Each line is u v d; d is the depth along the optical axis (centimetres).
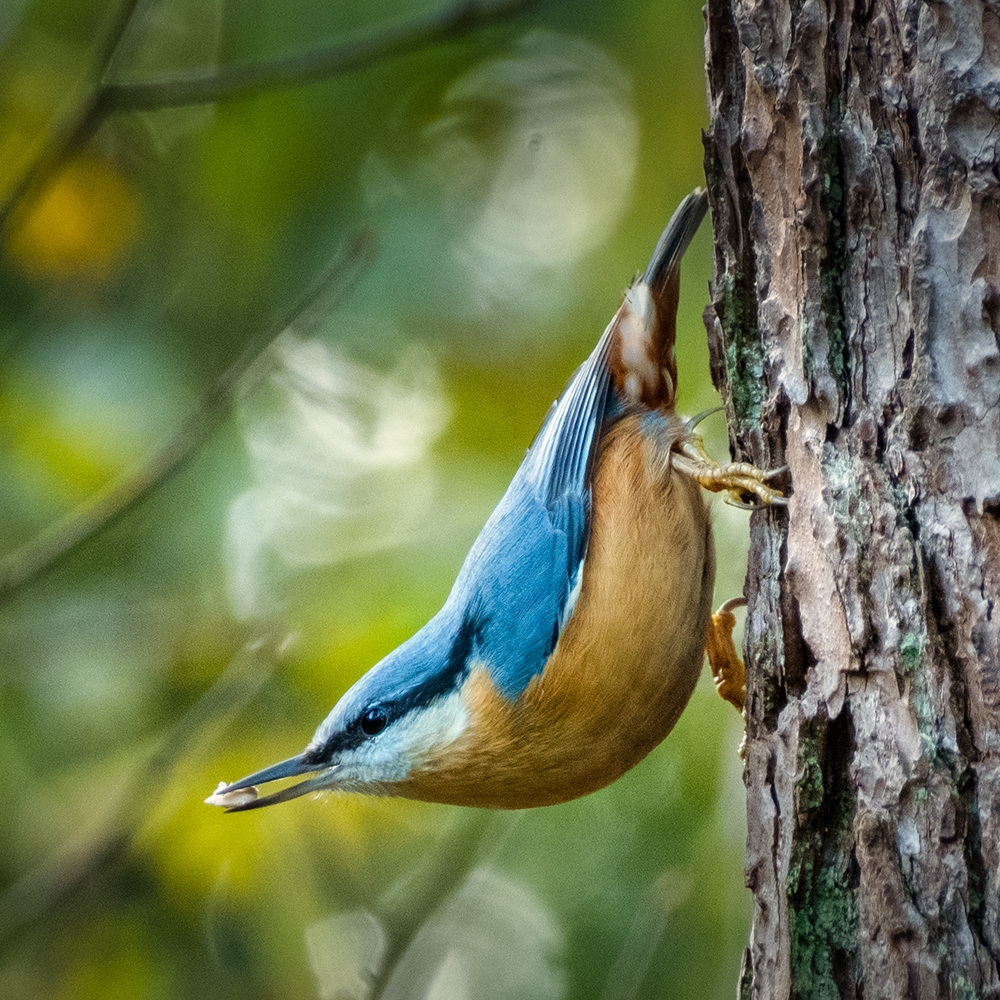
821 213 580
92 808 1015
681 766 993
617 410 732
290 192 1133
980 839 511
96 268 1193
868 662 551
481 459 1091
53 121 1068
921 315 536
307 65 1015
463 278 1187
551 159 1248
